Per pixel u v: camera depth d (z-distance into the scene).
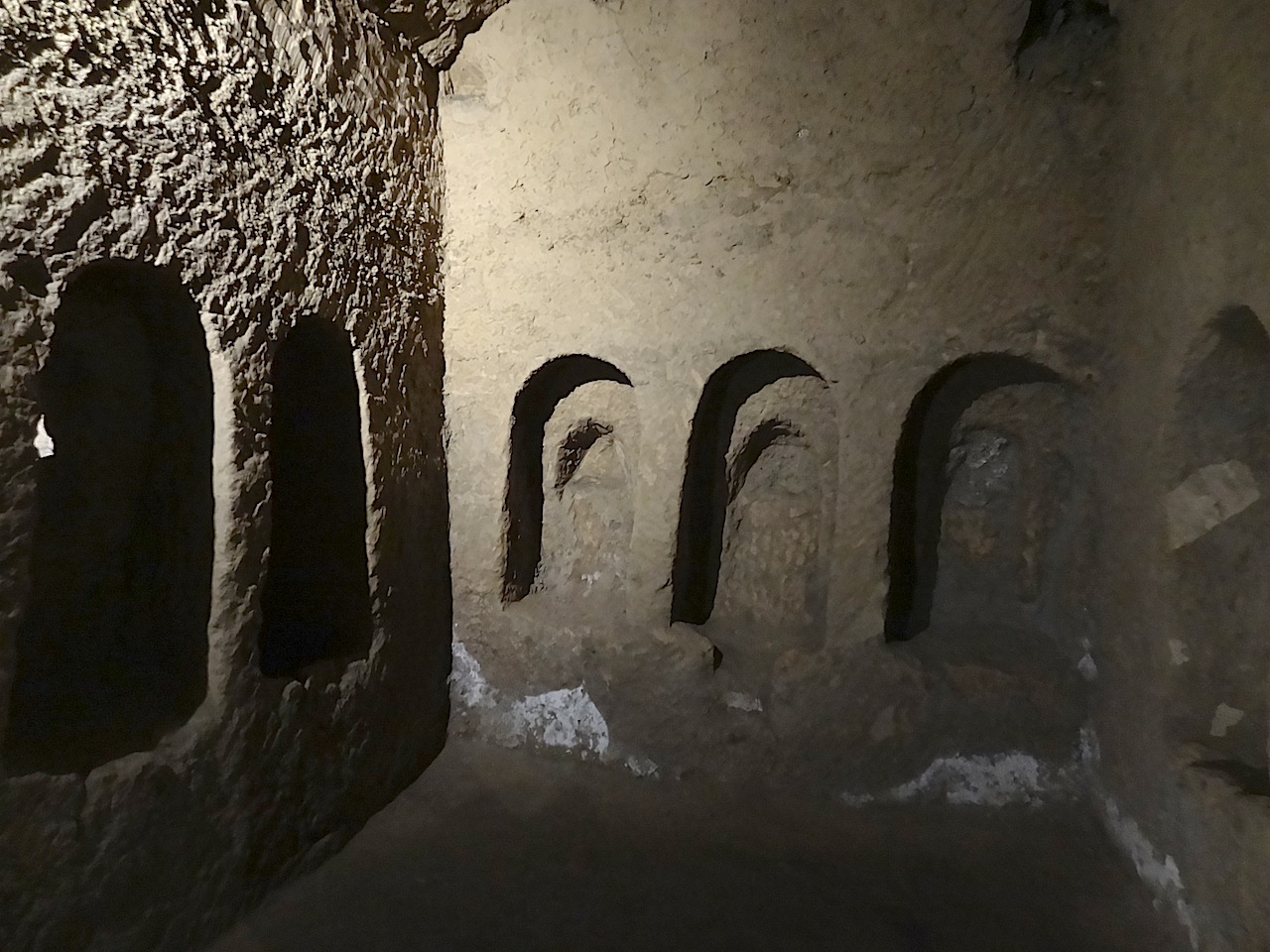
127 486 1.71
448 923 1.89
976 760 2.33
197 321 1.66
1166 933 1.81
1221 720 1.79
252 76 1.80
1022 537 2.48
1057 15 2.18
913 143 2.28
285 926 1.84
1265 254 1.49
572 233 2.54
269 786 1.88
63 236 1.36
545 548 2.82
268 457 1.83
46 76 1.33
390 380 2.35
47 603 1.57
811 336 2.36
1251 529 1.77
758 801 2.41
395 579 2.38
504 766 2.59
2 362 1.28
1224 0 1.64
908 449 2.43
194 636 1.74
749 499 2.67
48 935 1.39
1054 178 2.21
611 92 2.47
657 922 1.92
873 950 1.84
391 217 2.35
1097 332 2.20
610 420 2.71
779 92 2.35
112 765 1.51
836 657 2.40
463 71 2.58
